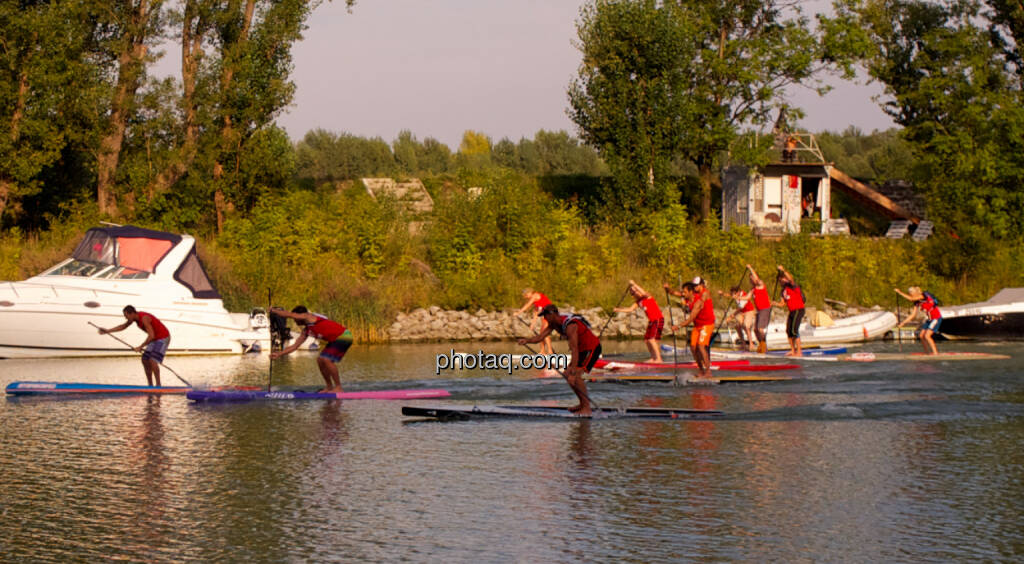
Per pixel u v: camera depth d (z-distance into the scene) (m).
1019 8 56.78
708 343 21.25
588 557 8.46
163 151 41.22
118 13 41.25
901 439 13.63
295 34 41.91
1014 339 33.53
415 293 35.69
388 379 20.88
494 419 15.56
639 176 47.31
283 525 9.43
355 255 37.88
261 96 41.59
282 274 34.03
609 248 40.91
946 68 55.97
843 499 10.31
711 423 15.15
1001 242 47.16
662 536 9.03
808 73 50.94
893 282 42.16
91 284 26.11
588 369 15.81
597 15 49.22
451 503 10.21
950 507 9.98
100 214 40.44
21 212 41.22
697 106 50.16
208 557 8.50
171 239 27.36
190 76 42.97
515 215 39.75
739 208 53.34
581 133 49.94
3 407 16.69
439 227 40.47
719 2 51.31
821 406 16.73
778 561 8.34
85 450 12.88
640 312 36.25
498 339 33.91
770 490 10.71
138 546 8.80
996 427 14.61
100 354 26.17
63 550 8.69
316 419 15.48
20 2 40.44
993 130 50.41
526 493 10.59
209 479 11.27
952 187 49.03
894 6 59.31
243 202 41.94
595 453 12.73
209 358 26.84
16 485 10.98
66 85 39.12
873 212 59.53
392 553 8.59
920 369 22.48
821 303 39.69
